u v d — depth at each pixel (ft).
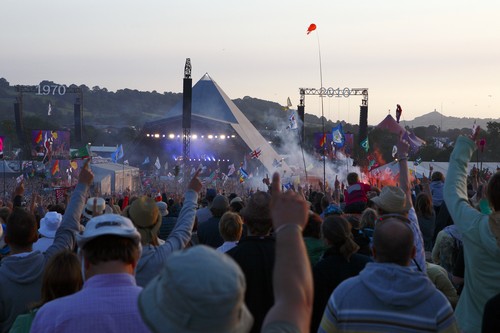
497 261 16.99
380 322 15.02
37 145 244.63
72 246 20.48
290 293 8.02
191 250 7.64
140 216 19.52
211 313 7.28
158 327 7.55
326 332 15.69
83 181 20.97
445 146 367.25
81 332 12.88
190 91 190.49
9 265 20.20
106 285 13.43
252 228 20.80
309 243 25.00
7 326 20.16
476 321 17.60
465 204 18.01
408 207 22.43
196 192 21.56
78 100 292.20
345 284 15.84
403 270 15.34
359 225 27.14
